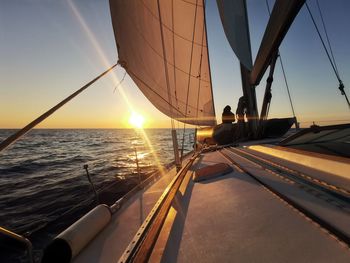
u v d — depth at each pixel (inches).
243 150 228.5
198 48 337.1
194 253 72.7
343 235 64.2
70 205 390.0
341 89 175.8
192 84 353.1
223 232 81.3
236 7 289.9
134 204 130.6
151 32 295.6
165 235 83.0
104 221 102.3
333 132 164.9
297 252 63.2
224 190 120.9
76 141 2864.2
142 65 295.4
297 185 106.0
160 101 319.9
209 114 389.1
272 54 205.6
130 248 77.2
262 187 114.4
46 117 81.9
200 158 233.8
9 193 519.8
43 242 255.6
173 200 117.3
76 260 81.5
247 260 64.8
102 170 778.2
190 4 309.1
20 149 1788.9
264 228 78.2
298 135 183.9
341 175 106.2
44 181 639.8
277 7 158.1
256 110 312.3
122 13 266.2
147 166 847.1
